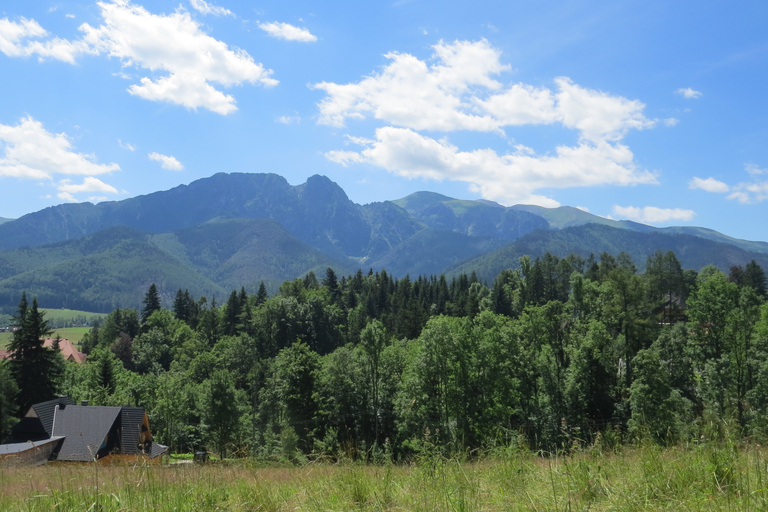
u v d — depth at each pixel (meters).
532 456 7.57
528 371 42.09
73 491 6.41
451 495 5.55
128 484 6.45
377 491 6.05
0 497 6.68
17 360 49.88
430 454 7.34
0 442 37.94
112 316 119.25
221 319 112.56
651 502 5.05
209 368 77.88
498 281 114.81
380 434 41.09
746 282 92.38
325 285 129.50
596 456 6.91
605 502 5.28
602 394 39.59
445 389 35.94
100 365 65.94
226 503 6.07
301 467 7.91
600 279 102.38
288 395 40.91
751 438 6.71
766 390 35.41
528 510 5.05
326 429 36.72
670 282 88.44
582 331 45.62
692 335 46.06
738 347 39.94
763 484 5.00
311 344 91.88
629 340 45.38
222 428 38.91
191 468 7.63
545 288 103.56
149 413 49.91
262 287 131.25
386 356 47.34
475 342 38.44
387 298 122.81
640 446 7.17
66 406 35.88
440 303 119.56
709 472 5.50
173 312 127.25
